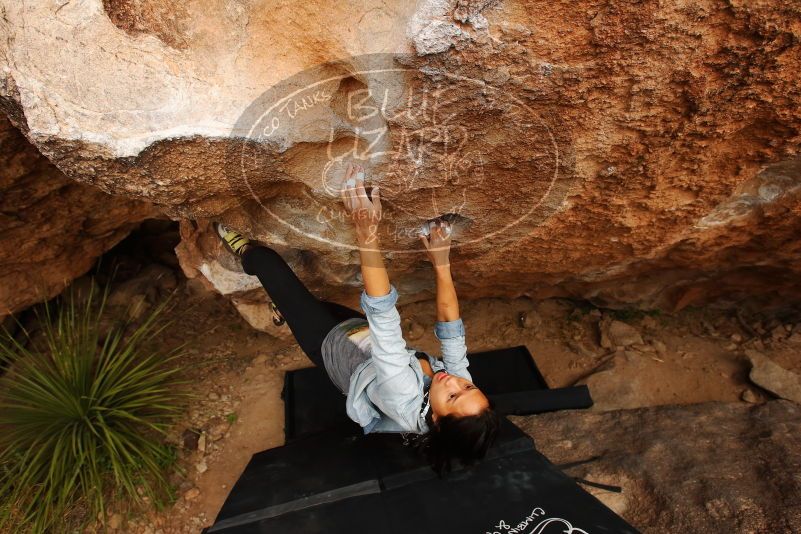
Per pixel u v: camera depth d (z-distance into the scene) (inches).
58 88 49.4
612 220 75.4
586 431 90.9
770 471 78.2
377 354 64.7
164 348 117.1
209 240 90.4
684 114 57.5
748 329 114.7
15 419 91.5
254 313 105.7
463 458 66.6
